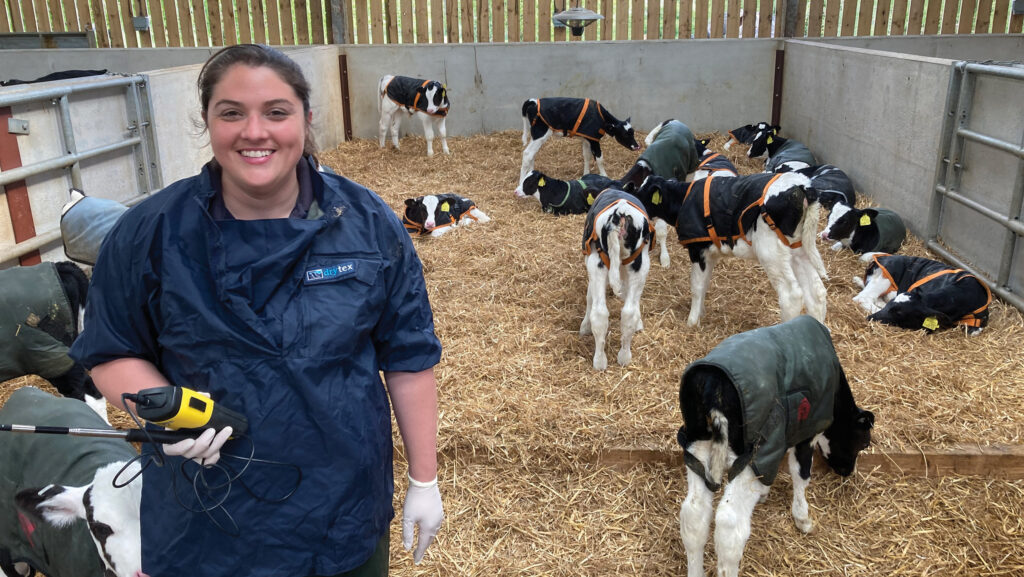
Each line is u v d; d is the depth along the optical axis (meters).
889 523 3.77
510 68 12.24
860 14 12.34
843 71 9.40
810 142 10.76
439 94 10.85
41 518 2.48
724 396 2.99
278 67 1.77
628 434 4.28
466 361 5.17
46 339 3.89
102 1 12.63
